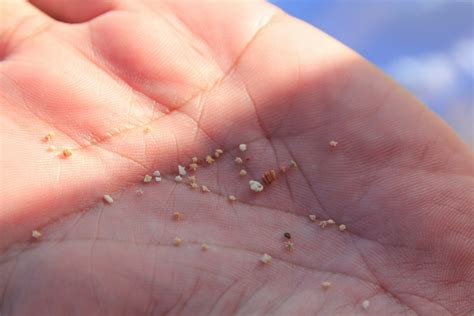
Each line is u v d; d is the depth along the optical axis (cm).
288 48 19
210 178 18
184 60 19
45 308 16
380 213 17
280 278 16
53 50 19
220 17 19
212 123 18
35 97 18
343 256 17
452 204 17
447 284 17
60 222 17
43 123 18
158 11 19
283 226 17
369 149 18
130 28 19
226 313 16
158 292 16
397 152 18
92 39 19
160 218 17
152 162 18
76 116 18
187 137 18
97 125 18
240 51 19
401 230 17
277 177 18
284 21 20
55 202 17
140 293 16
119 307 16
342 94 18
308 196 18
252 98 18
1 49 19
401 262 17
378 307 16
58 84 18
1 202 17
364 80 18
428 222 17
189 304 16
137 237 17
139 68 19
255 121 18
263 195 18
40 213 17
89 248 16
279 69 19
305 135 18
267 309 16
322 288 16
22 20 19
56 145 18
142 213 17
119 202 17
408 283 17
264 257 17
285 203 17
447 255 17
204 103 18
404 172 18
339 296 16
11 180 17
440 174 17
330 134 18
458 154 18
